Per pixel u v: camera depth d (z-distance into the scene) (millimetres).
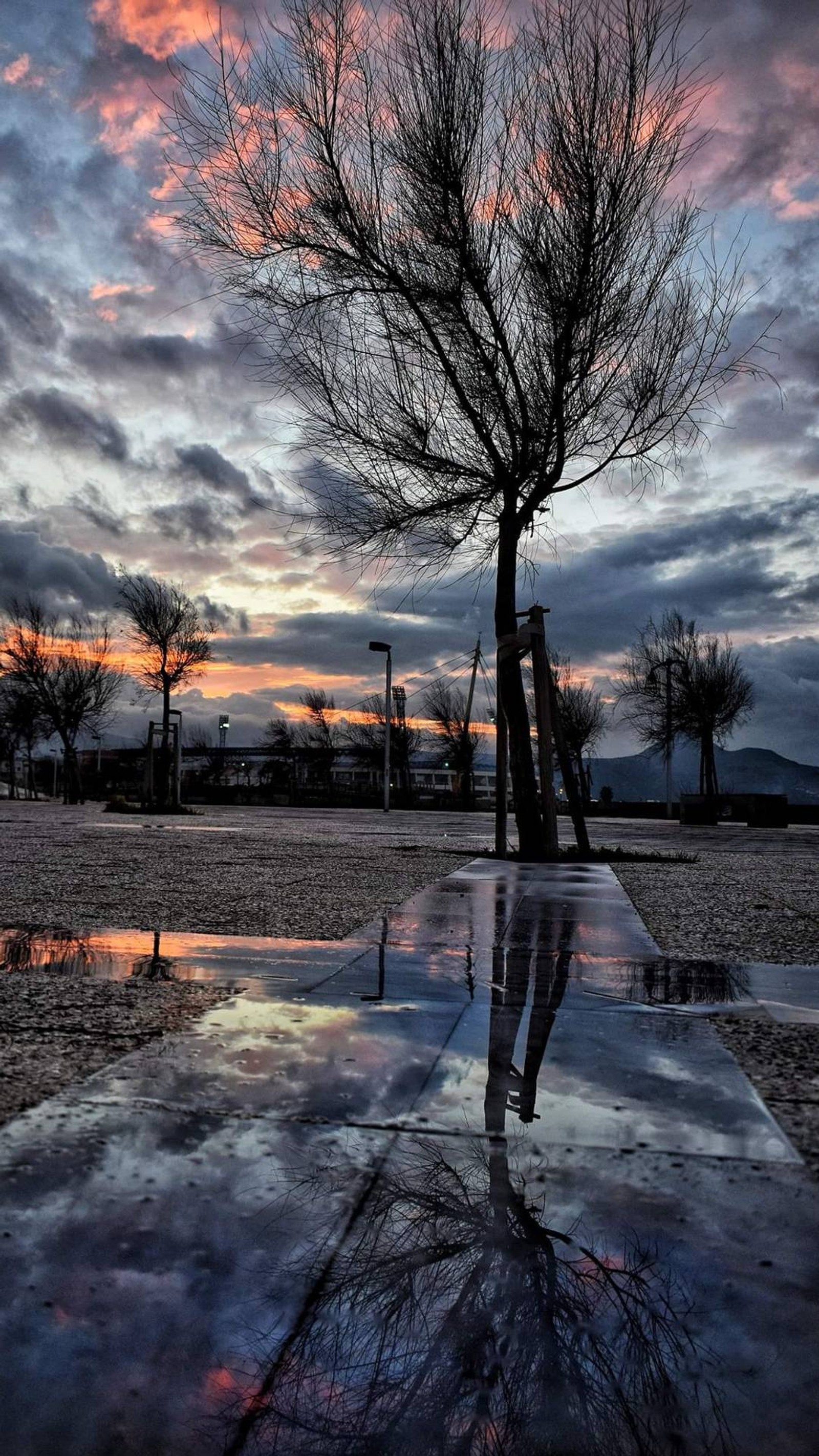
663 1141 2359
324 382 11109
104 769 93750
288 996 3996
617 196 10312
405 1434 1272
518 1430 1288
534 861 11742
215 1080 2801
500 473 11523
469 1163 2197
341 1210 1934
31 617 48750
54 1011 3670
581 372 11016
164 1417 1298
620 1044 3297
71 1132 2354
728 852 15562
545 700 11883
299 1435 1266
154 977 4367
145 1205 1940
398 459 11445
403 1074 2900
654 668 40000
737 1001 4031
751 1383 1391
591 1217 1921
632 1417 1305
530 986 4281
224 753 87188
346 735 84062
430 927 6023
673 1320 1540
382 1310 1562
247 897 7480
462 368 11406
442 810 54875
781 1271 1710
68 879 8781
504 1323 1530
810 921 6617
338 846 14477
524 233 10969
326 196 10891
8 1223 1854
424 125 10781
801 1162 2234
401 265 11117
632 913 6785
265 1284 1637
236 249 10977
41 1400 1326
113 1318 1526
